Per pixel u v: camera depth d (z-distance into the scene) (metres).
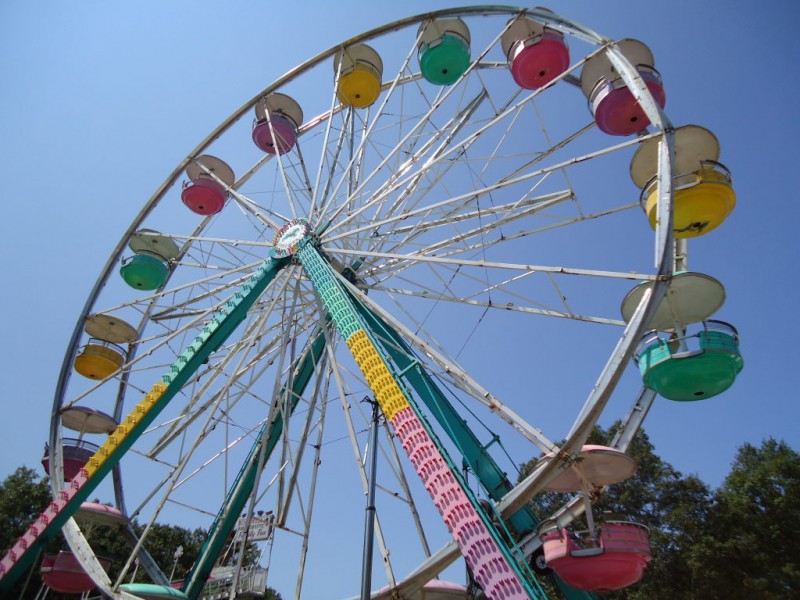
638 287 11.36
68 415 16.80
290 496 14.67
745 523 23.00
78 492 13.14
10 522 28.33
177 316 19.28
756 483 23.61
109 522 15.82
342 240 15.82
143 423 13.34
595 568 9.63
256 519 17.64
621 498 25.89
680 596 23.14
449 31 16.56
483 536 9.17
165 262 18.98
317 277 14.55
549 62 15.12
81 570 14.00
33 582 26.42
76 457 16.23
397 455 13.86
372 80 17.67
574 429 9.48
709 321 10.59
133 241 18.75
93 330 18.47
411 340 12.30
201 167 18.44
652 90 14.16
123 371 16.72
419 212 14.23
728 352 10.12
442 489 9.78
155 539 35.47
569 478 10.62
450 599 14.42
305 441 15.39
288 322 16.20
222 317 14.45
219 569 17.97
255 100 18.28
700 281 10.68
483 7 15.78
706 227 12.26
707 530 23.67
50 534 13.27
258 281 15.46
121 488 17.47
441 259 13.15
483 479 12.77
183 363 13.78
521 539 12.01
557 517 11.12
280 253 16.06
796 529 21.95
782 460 23.64
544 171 12.79
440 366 11.68
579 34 13.95
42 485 29.64
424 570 12.12
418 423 10.55
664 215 10.40
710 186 11.66
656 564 23.66
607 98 14.06
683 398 10.83
